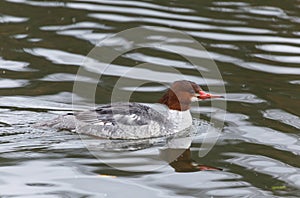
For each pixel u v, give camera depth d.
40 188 11.24
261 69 17.05
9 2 21.03
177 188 11.46
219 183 11.69
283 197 11.16
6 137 13.28
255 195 11.20
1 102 14.97
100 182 11.57
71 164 12.25
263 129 13.92
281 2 21.41
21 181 11.47
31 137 13.33
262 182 11.73
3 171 11.80
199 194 11.23
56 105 15.01
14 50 17.88
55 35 18.80
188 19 19.83
